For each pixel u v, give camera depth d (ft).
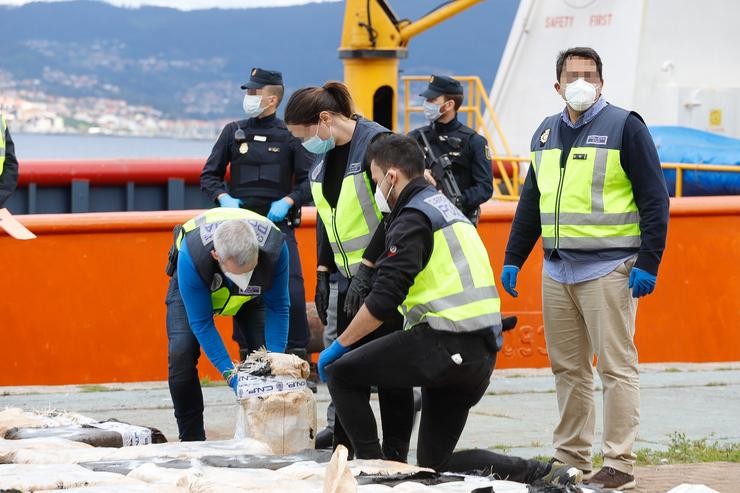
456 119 47.96
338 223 35.50
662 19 94.02
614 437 35.47
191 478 25.89
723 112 93.40
